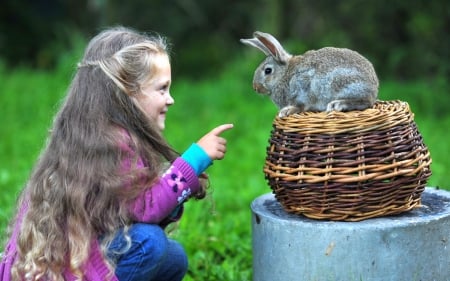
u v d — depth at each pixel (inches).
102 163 132.3
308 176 133.0
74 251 129.0
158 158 137.9
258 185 248.5
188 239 193.6
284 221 136.1
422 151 137.3
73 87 140.1
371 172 131.2
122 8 560.4
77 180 132.3
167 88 142.0
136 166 132.5
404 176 133.2
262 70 177.3
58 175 134.6
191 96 411.5
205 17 582.9
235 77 456.8
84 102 137.1
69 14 584.4
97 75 137.6
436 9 411.8
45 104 370.3
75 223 130.8
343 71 148.8
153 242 132.1
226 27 585.3
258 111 368.5
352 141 131.6
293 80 159.8
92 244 131.4
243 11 578.2
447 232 137.6
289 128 136.4
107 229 131.7
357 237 131.0
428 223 134.0
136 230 132.4
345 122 132.3
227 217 216.8
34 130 327.0
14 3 569.0
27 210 136.9
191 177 134.7
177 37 572.7
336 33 457.1
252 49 487.2
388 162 131.9
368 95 145.9
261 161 284.7
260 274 144.6
